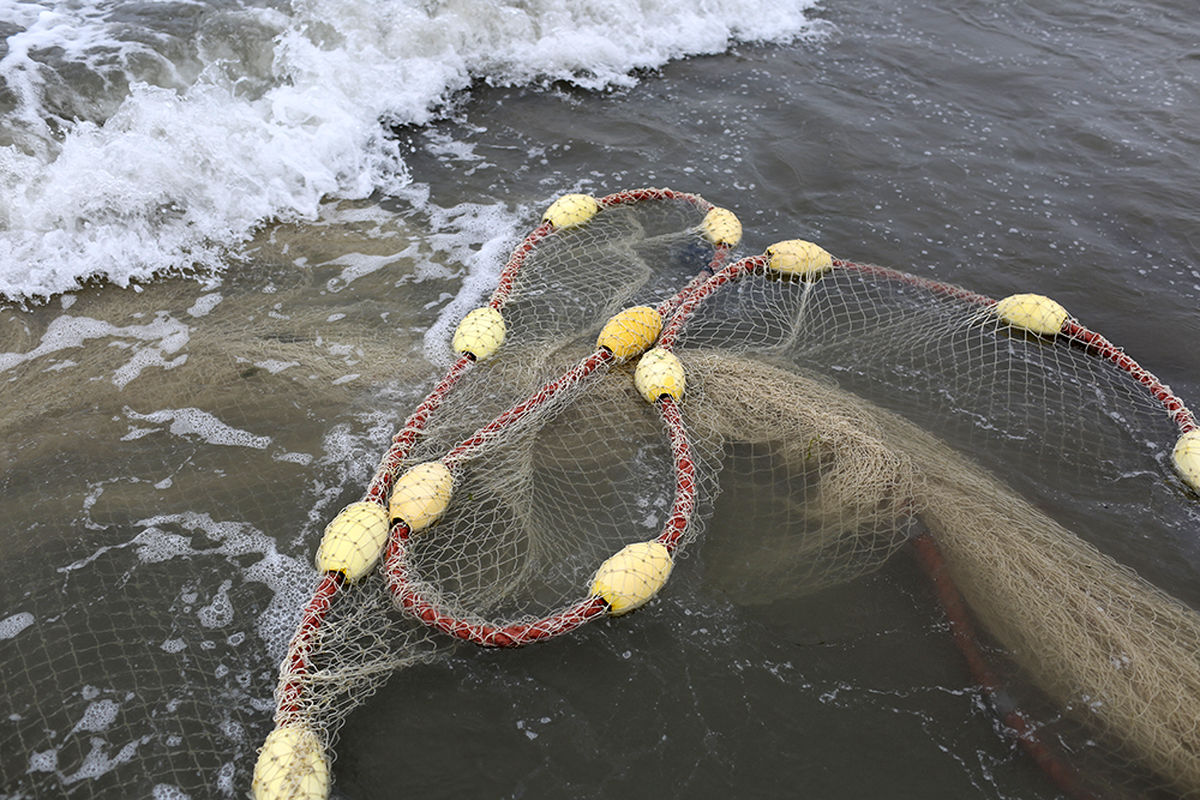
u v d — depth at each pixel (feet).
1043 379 6.64
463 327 6.55
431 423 6.08
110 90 8.20
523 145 8.64
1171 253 7.80
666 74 9.74
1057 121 9.30
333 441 6.06
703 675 5.16
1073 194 8.37
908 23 11.09
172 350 6.52
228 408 6.17
